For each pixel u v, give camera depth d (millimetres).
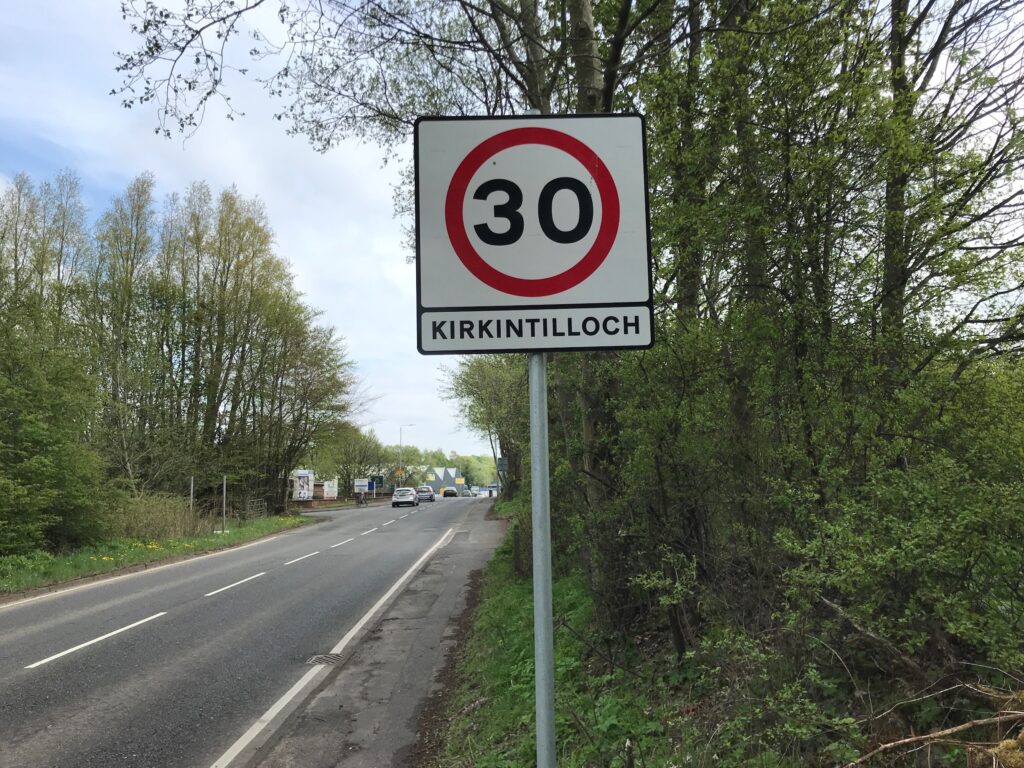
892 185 3920
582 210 1925
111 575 15148
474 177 1931
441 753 4797
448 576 13875
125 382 28250
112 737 5340
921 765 2619
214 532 24234
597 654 5344
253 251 36219
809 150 3770
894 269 3902
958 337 3764
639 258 1910
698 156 4121
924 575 2742
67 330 19250
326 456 42906
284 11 5629
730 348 4133
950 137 4602
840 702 3082
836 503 3152
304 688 6551
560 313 1905
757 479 3793
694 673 4270
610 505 5051
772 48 3914
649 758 3457
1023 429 3344
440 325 1904
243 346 36406
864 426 3471
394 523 31562
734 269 4273
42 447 16891
